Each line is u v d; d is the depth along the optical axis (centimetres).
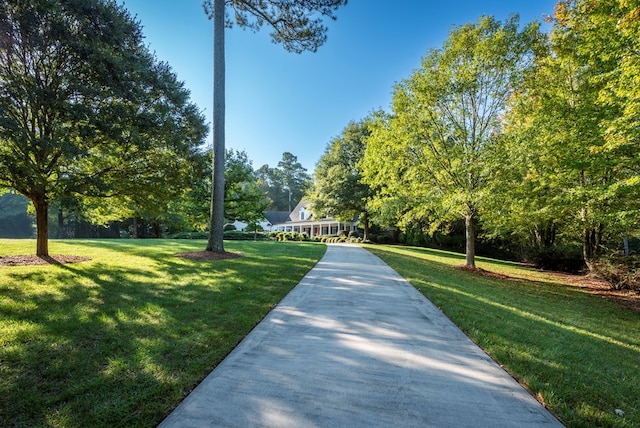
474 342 382
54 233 4381
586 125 886
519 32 1074
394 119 1238
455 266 1335
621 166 884
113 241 1738
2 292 495
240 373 282
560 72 1006
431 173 1234
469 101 1180
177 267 797
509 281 1112
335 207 2844
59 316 396
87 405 221
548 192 1107
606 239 1703
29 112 776
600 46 780
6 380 247
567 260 1722
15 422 200
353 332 399
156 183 943
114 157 907
